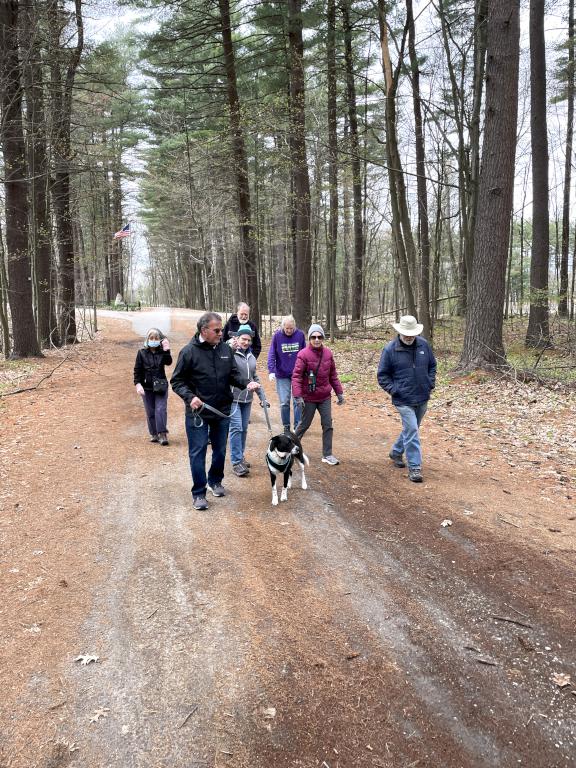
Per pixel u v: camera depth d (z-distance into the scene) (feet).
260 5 58.13
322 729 8.32
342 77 55.93
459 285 74.64
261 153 64.08
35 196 53.01
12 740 8.11
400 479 19.48
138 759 7.79
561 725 8.39
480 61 38.52
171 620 11.06
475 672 9.54
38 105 48.24
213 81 71.41
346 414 31.12
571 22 60.54
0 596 11.95
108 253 108.37
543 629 10.68
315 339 20.21
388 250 104.17
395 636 10.53
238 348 20.18
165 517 16.33
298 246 57.88
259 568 13.15
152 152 100.99
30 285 50.34
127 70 76.54
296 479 19.66
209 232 95.50
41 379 41.14
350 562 13.42
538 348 49.44
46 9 42.83
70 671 9.59
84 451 23.52
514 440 24.12
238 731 8.27
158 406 24.67
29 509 16.94
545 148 50.42
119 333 80.89
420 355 19.49
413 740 8.13
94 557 13.79
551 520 15.67
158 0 55.36
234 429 20.06
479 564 13.20
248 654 10.00
